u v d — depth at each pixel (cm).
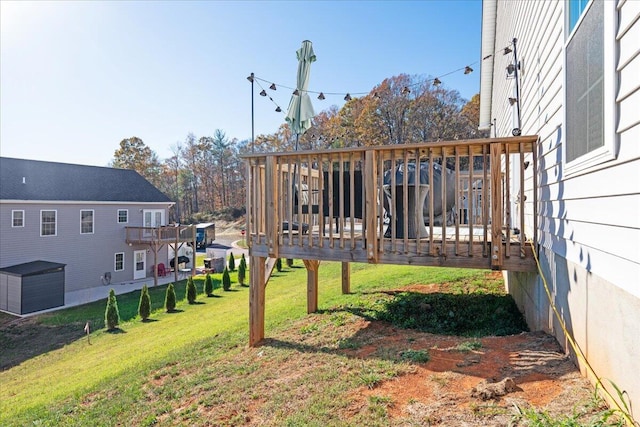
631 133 176
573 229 266
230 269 1877
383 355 358
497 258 374
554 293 320
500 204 372
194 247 1792
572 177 269
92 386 466
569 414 206
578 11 263
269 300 825
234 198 4938
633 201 174
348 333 458
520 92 574
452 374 293
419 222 412
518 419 210
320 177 452
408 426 229
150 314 1084
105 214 1661
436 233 621
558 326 315
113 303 982
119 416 345
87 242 1594
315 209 641
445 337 401
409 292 607
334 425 244
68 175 1678
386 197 550
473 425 215
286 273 1356
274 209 474
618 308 192
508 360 304
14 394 591
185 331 741
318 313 573
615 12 191
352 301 606
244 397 323
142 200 1816
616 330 194
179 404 342
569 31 285
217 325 704
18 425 395
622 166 186
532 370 277
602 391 214
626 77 181
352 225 437
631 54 176
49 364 762
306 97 693
